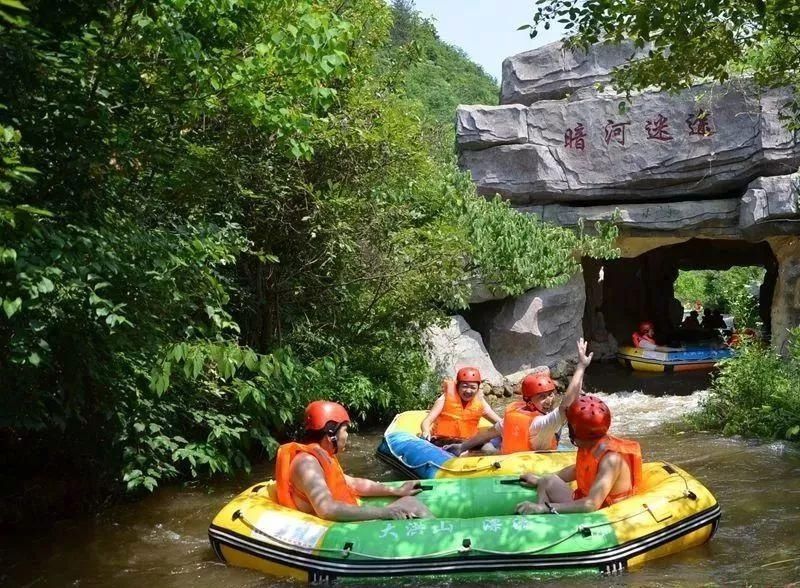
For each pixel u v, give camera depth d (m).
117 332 6.12
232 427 8.05
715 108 13.09
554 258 13.50
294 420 9.26
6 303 4.71
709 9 6.21
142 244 5.91
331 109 9.38
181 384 7.47
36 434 6.99
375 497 5.89
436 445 8.14
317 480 5.36
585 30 6.71
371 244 9.98
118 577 5.26
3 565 5.52
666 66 7.21
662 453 8.73
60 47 5.46
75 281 5.35
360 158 9.41
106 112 5.74
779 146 12.65
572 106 14.09
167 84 6.44
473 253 12.95
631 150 13.73
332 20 6.82
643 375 16.09
